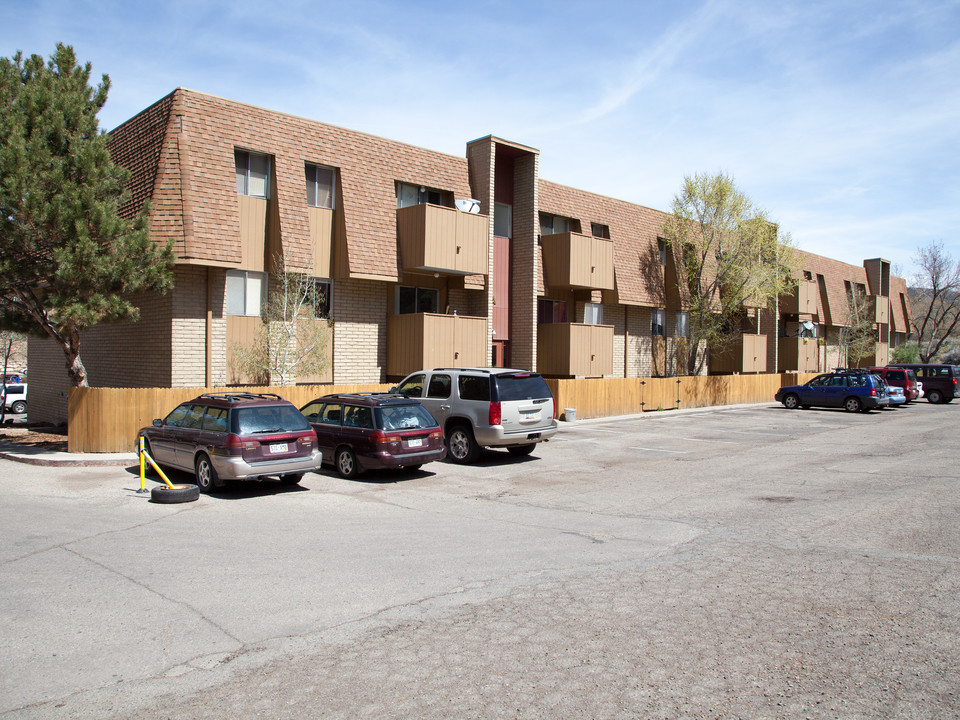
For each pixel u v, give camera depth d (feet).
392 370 67.97
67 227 44.88
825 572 22.98
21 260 46.60
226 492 37.91
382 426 40.86
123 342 59.77
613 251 90.58
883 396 94.02
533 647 17.17
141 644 17.44
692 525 30.09
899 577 22.36
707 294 101.40
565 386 76.79
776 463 48.14
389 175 67.31
